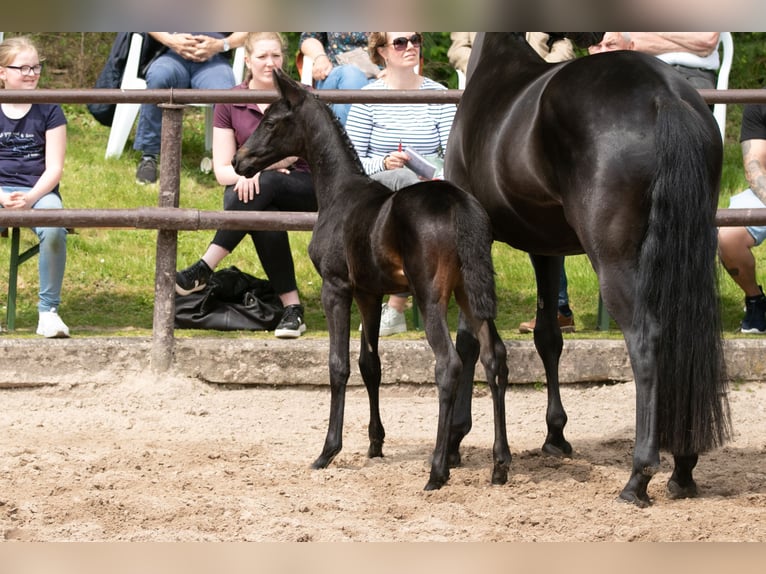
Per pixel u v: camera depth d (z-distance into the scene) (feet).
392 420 32.76
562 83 23.07
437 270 23.35
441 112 37.65
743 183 53.67
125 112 52.70
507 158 24.18
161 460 27.50
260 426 31.91
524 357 35.70
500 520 22.13
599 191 22.02
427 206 23.57
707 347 21.62
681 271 21.39
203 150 55.42
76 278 42.75
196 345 35.24
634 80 22.33
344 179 27.20
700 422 21.79
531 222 24.91
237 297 38.88
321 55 45.73
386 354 35.47
